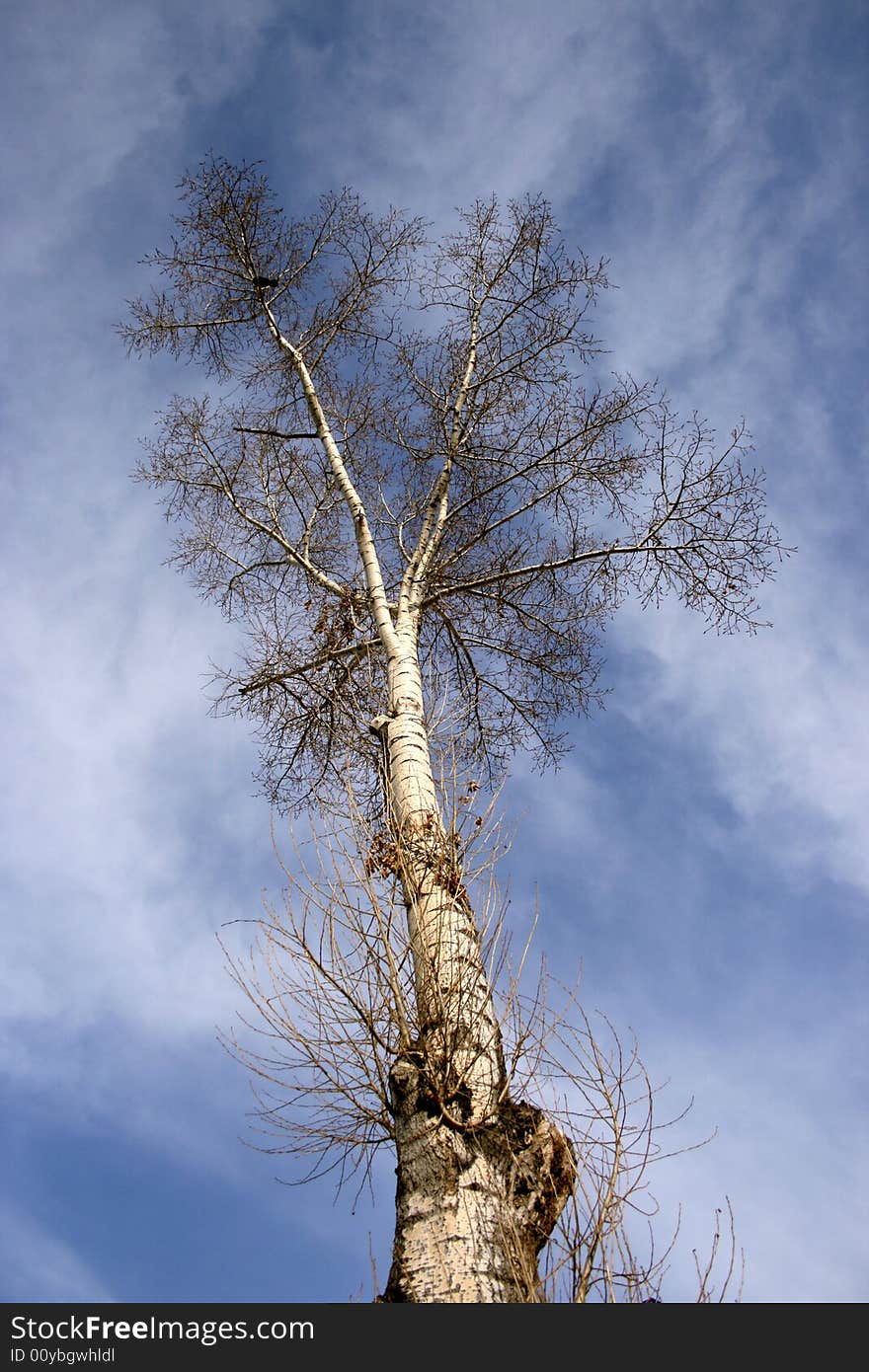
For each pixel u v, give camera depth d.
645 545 7.21
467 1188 3.72
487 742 7.92
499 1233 3.62
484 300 8.44
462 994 4.24
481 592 7.53
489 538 7.79
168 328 8.38
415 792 5.23
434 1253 3.56
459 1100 3.99
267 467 8.05
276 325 8.52
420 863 4.81
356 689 7.05
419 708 5.93
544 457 7.60
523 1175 3.84
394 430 8.21
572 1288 3.44
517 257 8.26
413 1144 3.88
